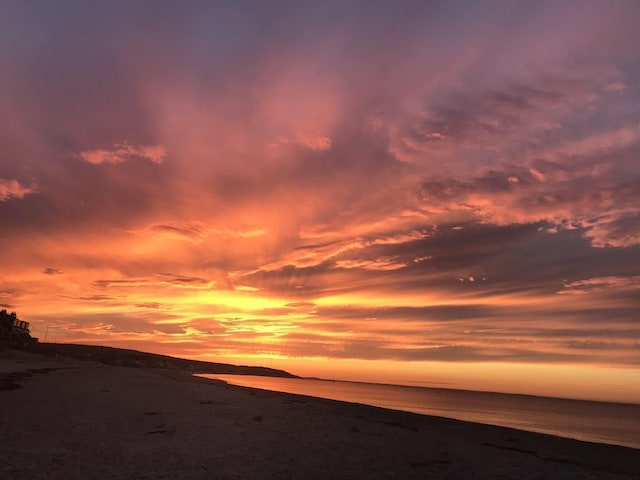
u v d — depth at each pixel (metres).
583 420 80.44
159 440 16.25
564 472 14.90
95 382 48.59
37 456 12.55
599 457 22.22
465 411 77.12
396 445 18.67
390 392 176.00
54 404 25.47
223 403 33.34
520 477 13.73
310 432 20.91
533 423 59.69
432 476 13.27
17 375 50.31
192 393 42.31
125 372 95.00
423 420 37.88
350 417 30.19
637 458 23.12
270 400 41.56
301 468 13.33
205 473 11.97
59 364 109.25
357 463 14.57
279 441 17.84
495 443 24.33
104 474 11.16
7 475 10.40
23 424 17.95
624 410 179.00
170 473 11.70
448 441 20.88
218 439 17.30
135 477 11.09
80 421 19.69
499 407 110.56
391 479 12.66
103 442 15.23
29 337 163.00
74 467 11.64
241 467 12.94
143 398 32.94
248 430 20.22
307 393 87.12
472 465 15.18
